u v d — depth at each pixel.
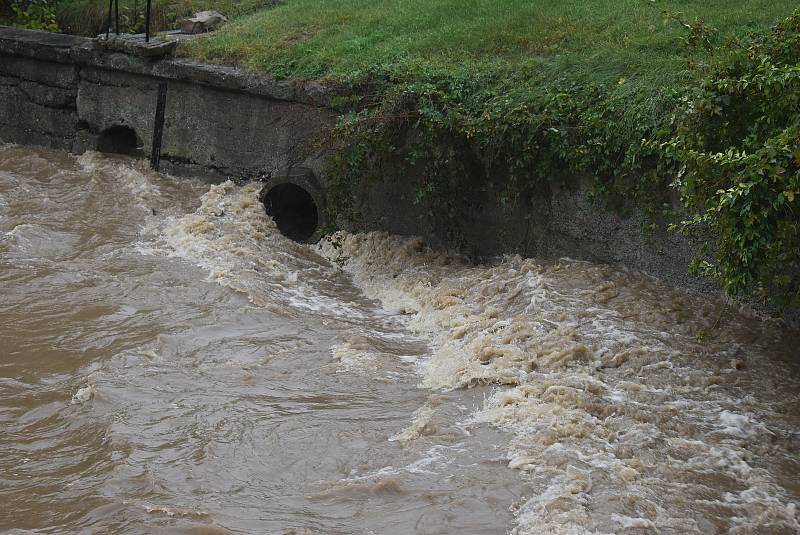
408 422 7.35
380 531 5.89
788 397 7.77
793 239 7.17
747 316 8.98
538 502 6.15
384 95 11.33
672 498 6.25
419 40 12.67
